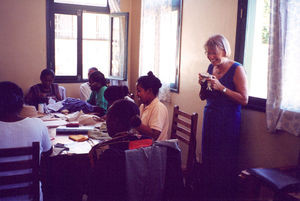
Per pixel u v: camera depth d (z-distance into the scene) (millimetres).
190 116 2453
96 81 3506
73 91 5094
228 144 2258
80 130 2482
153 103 2201
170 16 3785
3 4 4422
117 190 1280
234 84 2211
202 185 2412
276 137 2189
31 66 4707
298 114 1948
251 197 1654
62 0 4840
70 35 4988
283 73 2037
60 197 2494
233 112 2232
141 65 4777
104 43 5301
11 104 1624
